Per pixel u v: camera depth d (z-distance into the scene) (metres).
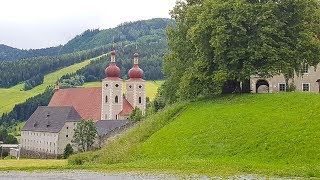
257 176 38.97
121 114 191.88
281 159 46.00
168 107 82.50
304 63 78.44
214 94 78.81
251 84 96.00
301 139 48.09
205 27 73.50
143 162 53.41
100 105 196.12
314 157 44.75
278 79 95.81
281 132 50.75
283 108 58.88
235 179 37.47
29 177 43.47
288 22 76.12
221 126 57.41
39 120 188.25
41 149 181.88
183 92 78.62
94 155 65.94
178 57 84.38
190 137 57.41
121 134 84.44
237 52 72.69
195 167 45.69
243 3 73.31
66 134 173.62
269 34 72.94
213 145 53.03
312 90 96.38
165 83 98.31
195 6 82.19
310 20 77.00
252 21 73.56
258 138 51.03
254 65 74.44
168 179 38.34
